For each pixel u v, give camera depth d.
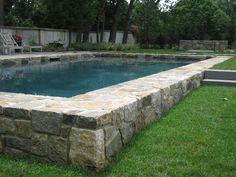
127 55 18.83
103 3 25.45
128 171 3.34
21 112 3.69
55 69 13.49
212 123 4.87
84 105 3.88
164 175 3.24
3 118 3.82
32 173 3.31
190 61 17.11
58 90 9.28
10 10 27.69
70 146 3.44
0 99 4.32
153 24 27.02
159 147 3.91
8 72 12.20
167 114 5.45
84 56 18.22
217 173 3.27
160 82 6.21
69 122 3.42
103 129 3.41
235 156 3.66
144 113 4.59
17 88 9.39
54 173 3.31
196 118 5.14
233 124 4.80
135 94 4.76
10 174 3.30
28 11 28.48
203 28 25.70
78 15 22.31
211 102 6.29
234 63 11.12
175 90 6.14
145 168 3.39
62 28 23.30
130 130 4.10
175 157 3.64
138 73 13.00
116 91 5.06
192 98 6.71
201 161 3.54
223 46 23.14
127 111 3.98
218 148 3.88
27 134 3.68
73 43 22.78
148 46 27.17
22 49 17.00
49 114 3.52
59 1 21.48
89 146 3.32
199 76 8.29
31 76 11.55
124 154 3.72
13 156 3.77
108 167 3.45
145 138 4.21
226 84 8.42
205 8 25.84
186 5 27.00
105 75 12.38
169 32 26.38
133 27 30.89
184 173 3.28
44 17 24.69
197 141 4.11
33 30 20.39
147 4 27.06
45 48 19.39
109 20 28.42
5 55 14.70
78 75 12.23
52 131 3.52
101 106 3.82
